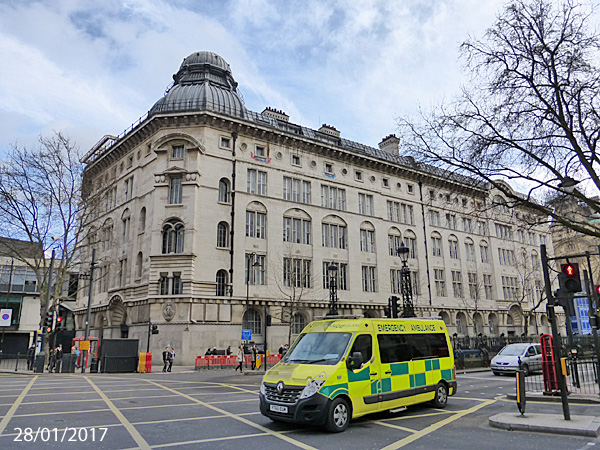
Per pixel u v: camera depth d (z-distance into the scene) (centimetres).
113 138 4547
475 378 2141
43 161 3105
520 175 1484
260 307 3462
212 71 4025
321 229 3978
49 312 2912
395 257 4462
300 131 4269
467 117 1552
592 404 1241
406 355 1141
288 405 897
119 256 3809
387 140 5134
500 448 770
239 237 3475
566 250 4972
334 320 1110
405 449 767
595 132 1426
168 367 2773
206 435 877
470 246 5194
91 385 1811
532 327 5459
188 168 3416
